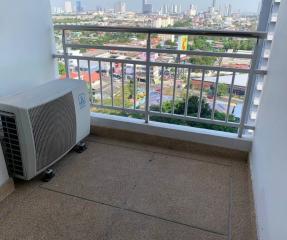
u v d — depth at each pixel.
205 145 2.25
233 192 1.80
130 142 2.45
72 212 1.60
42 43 2.28
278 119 1.34
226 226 1.52
